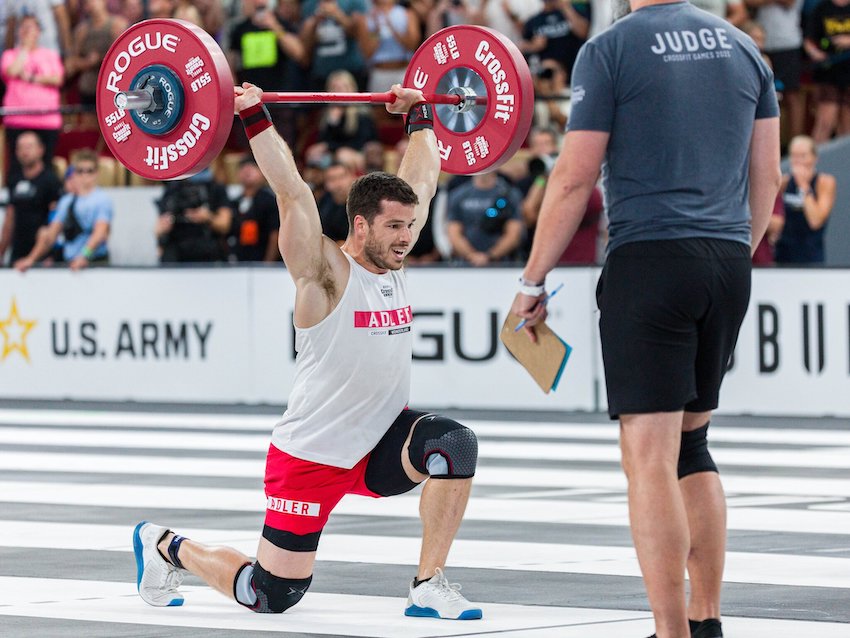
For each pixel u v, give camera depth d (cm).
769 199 728
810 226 1923
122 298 2095
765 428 1688
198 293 2044
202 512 1193
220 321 2033
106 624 804
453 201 1959
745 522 1107
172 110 830
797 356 1788
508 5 2191
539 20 2161
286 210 779
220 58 823
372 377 798
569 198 691
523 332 734
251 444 1627
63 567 972
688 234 680
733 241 695
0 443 1666
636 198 686
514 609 826
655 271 677
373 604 848
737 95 701
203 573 834
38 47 2348
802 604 828
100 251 2148
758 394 1809
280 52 2256
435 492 810
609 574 923
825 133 2139
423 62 952
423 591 810
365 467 826
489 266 1889
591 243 1914
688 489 718
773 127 723
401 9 2245
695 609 719
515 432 1680
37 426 1823
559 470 1402
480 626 784
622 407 682
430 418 817
